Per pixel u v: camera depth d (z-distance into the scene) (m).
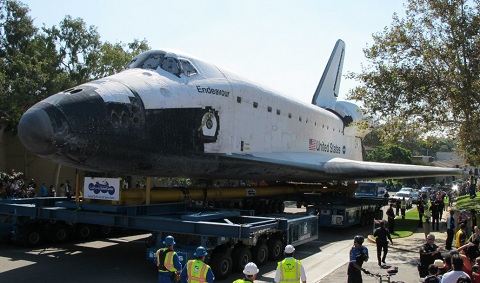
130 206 9.09
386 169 15.93
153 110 8.73
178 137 9.21
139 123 8.41
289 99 14.42
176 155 9.22
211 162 10.20
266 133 12.59
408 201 28.81
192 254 7.98
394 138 15.55
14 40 24.73
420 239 13.49
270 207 17.11
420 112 14.84
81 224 11.65
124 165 8.55
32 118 7.09
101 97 7.98
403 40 14.87
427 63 14.85
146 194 9.80
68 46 24.03
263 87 12.92
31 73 21.08
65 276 7.98
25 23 24.91
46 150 7.23
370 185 26.66
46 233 10.91
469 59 14.26
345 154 19.98
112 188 9.18
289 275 5.66
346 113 20.42
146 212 9.45
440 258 6.94
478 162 20.17
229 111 10.87
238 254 8.56
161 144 8.83
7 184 18.08
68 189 19.28
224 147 10.62
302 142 15.14
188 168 9.81
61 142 7.25
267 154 12.40
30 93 20.97
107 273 8.27
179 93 9.47
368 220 17.19
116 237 12.41
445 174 19.27
